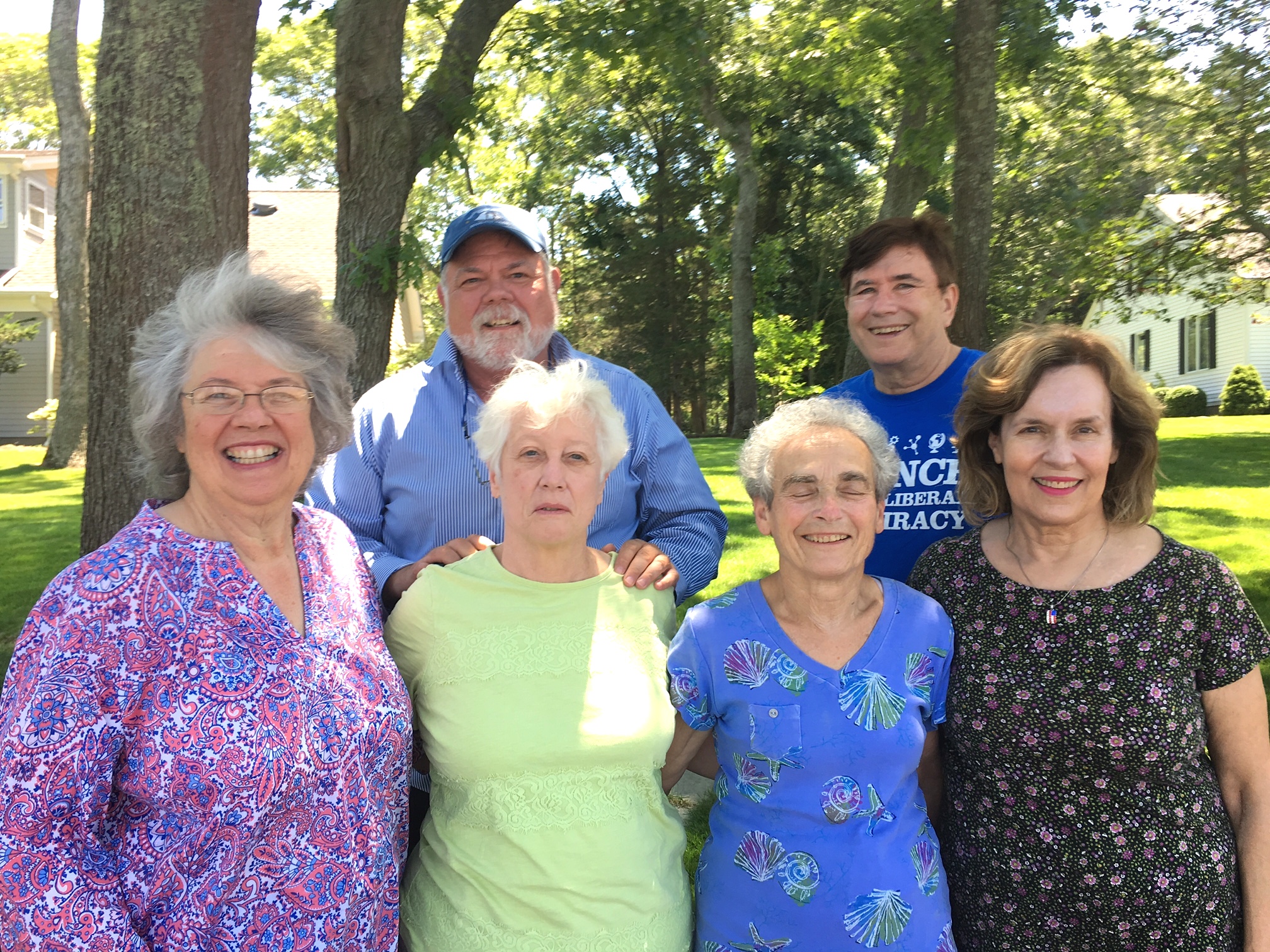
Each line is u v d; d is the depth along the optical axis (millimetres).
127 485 4332
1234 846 2021
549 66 10422
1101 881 1957
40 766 1492
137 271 4184
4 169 23875
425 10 8438
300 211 23297
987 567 2188
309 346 1849
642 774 2092
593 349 31984
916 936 2002
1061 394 2051
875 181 27281
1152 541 2094
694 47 9219
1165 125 13992
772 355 21031
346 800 1718
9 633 6297
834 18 12930
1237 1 11398
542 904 1953
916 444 2920
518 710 2049
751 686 2129
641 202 29641
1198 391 23969
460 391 2740
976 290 7414
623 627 2191
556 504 2098
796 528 2107
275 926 1632
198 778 1563
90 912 1501
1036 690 2010
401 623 2166
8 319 20375
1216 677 2002
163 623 1611
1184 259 13891
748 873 2074
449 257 2775
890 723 2072
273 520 1841
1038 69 9445
